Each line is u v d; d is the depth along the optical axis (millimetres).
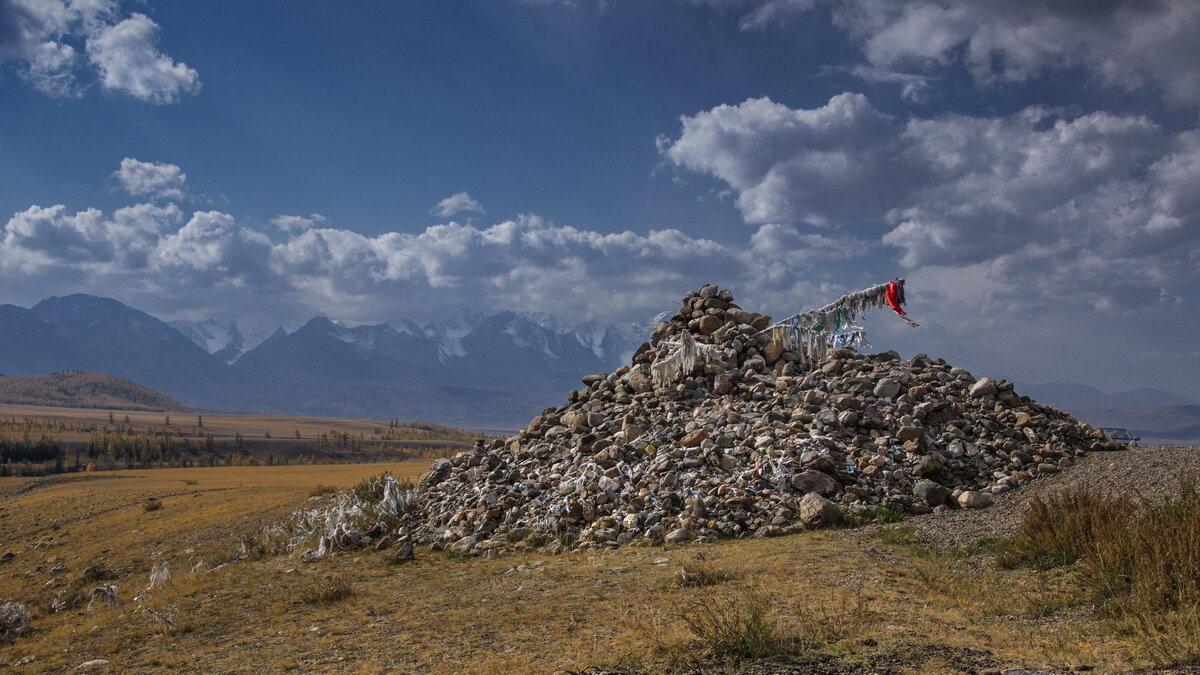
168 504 40312
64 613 19109
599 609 11133
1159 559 8648
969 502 15516
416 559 17391
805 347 21766
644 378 24203
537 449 22062
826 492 16312
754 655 8125
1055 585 9969
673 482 17469
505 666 8867
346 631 11656
